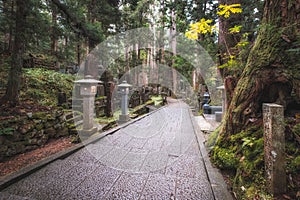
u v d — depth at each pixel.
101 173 1.88
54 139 3.08
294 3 1.45
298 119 1.33
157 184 1.67
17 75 2.90
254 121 1.69
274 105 1.12
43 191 1.54
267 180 1.14
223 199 1.36
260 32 1.74
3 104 2.77
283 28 1.48
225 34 3.01
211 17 3.53
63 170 1.94
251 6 2.60
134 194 1.51
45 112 2.98
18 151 2.36
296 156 1.19
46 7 2.95
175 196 1.48
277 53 1.48
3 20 2.56
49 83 4.96
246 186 1.31
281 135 1.10
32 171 1.87
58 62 6.87
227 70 2.65
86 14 5.12
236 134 1.80
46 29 2.83
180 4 4.17
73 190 1.56
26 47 2.99
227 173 1.75
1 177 1.71
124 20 6.50
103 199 1.44
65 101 4.23
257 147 1.45
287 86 1.46
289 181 1.11
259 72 1.60
